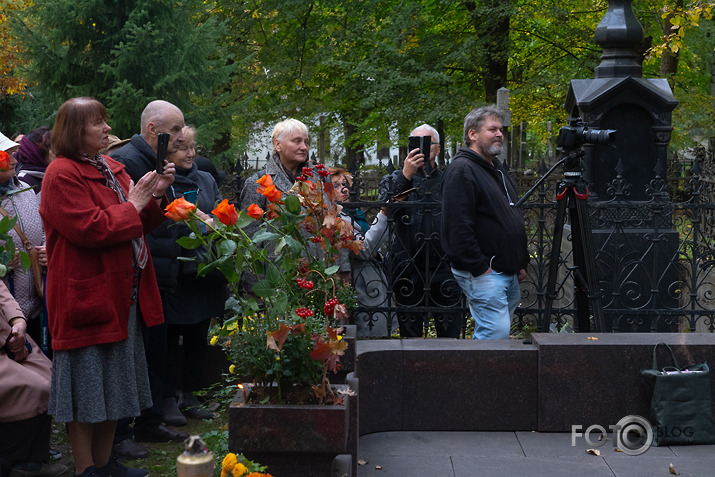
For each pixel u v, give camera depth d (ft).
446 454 13.47
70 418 11.34
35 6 42.80
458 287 17.87
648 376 13.80
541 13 55.83
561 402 14.38
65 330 11.21
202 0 47.57
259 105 62.03
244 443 9.97
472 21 57.82
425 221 17.53
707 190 31.48
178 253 14.83
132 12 41.93
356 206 17.29
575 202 15.79
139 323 12.42
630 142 24.12
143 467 13.52
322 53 56.34
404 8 54.85
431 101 53.62
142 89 40.65
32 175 15.67
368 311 17.81
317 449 9.93
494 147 15.40
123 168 12.49
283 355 10.13
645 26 56.18
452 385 14.60
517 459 13.19
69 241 11.19
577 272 15.90
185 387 16.53
